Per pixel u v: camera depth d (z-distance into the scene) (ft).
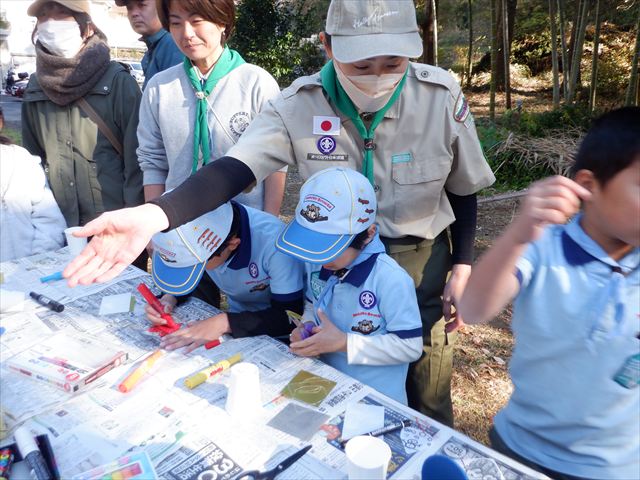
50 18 7.77
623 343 3.66
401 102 5.22
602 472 3.93
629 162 3.25
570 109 24.70
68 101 8.16
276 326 5.55
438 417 6.41
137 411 4.23
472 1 38.09
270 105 5.56
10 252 7.73
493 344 10.37
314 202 5.03
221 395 4.42
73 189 8.52
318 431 3.99
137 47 68.69
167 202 4.36
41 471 3.44
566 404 3.92
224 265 5.91
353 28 4.56
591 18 29.43
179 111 7.06
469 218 5.97
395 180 5.43
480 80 42.93
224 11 6.45
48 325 5.60
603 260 3.69
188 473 3.60
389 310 5.10
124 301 6.15
